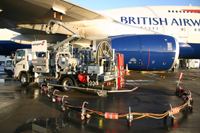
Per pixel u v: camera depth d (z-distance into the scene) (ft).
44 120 12.35
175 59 35.09
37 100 18.65
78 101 18.49
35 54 25.79
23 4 27.61
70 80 22.77
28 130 10.45
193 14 49.55
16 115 13.41
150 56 34.78
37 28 36.35
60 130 10.55
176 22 48.01
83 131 10.47
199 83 34.83
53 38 42.29
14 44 50.06
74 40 27.07
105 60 22.13
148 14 49.49
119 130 10.71
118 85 22.95
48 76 25.07
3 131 10.26
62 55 24.68
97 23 37.22
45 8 29.63
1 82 34.86
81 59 25.12
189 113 14.51
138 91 25.13
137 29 37.93
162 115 11.99
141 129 10.91
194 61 114.93
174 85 31.53
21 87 27.81
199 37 47.24
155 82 36.29
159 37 35.50
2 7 29.04
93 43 35.29
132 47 34.88
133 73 67.36
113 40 35.29
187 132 10.44
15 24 37.73
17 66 29.04
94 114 13.69
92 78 20.80
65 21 37.19
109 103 17.69
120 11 50.70
